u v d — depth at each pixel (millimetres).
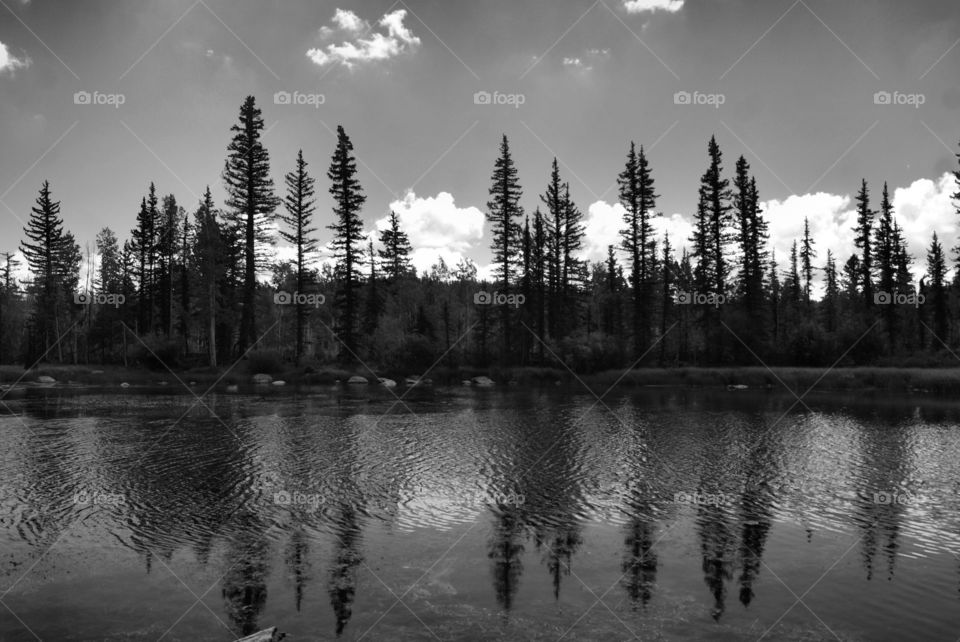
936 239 70000
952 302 74062
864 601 8367
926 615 7930
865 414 28406
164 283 69375
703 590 8742
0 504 13062
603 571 9469
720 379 46969
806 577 9234
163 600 8398
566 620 7777
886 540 10945
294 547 10531
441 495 13969
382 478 15555
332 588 8781
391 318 68312
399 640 7227
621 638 7297
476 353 58812
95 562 9820
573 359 54688
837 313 74750
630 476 15828
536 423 25609
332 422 25625
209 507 12883
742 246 58031
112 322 73750
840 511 12727
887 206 63531
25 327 84500
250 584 8930
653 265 61938
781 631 7496
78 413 28250
